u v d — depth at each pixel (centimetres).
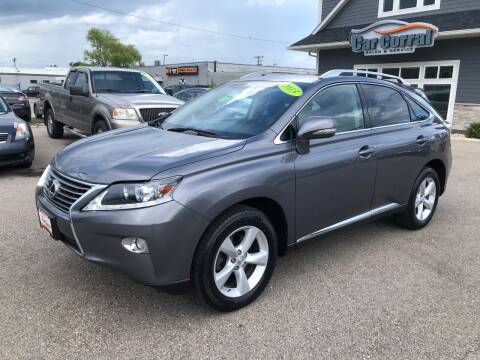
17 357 267
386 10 1734
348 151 389
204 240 296
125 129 427
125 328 301
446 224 536
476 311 334
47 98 1135
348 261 419
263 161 327
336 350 283
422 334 302
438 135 504
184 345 284
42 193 346
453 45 1509
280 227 355
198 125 392
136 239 277
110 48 8388
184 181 287
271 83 413
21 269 381
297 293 354
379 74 486
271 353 278
